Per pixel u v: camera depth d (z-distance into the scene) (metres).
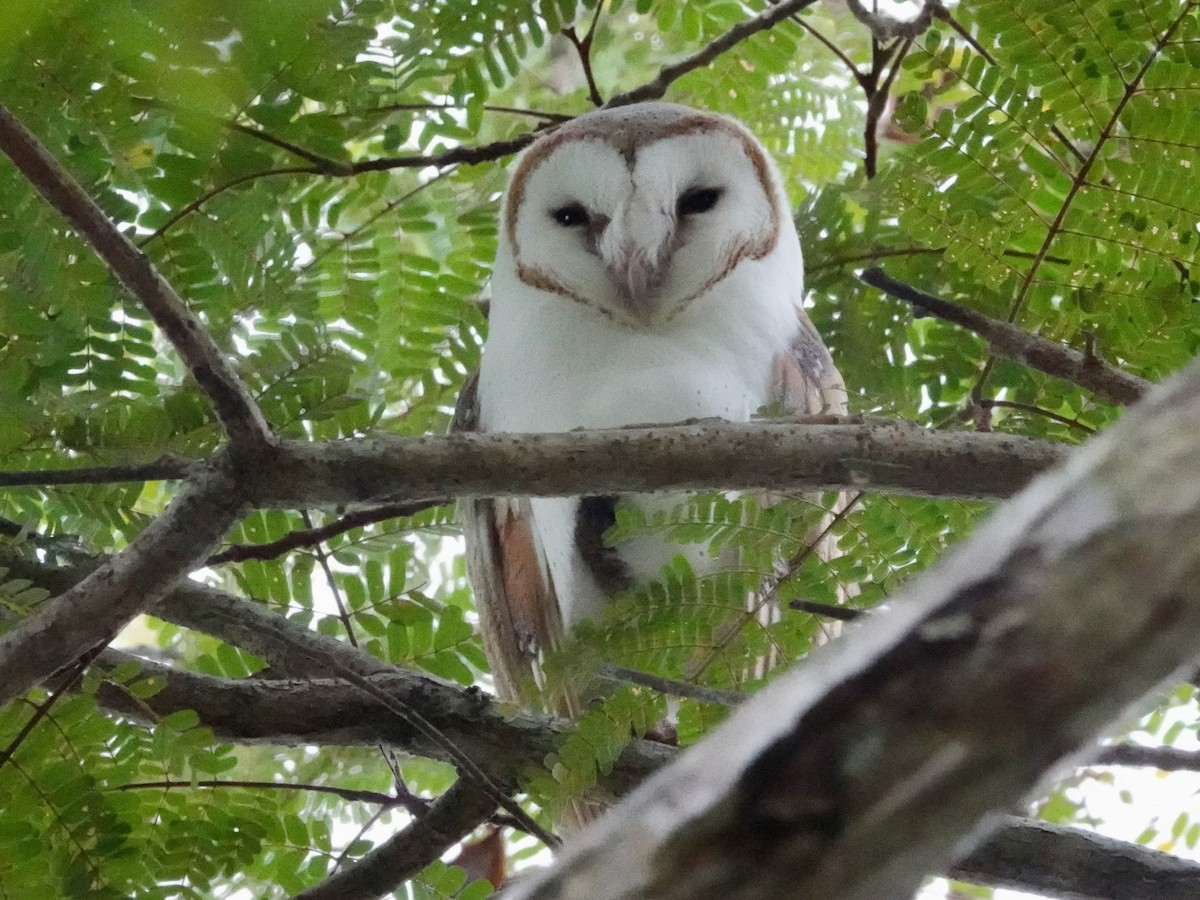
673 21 7.54
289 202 6.31
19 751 5.33
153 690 5.44
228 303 5.85
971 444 4.92
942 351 6.53
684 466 4.85
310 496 4.73
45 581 6.20
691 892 2.11
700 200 7.80
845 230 7.15
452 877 6.27
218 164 5.42
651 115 8.02
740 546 5.61
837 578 5.58
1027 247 6.08
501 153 6.76
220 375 4.55
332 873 6.31
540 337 7.66
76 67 4.66
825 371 7.43
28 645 4.75
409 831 6.36
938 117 5.87
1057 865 6.01
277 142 5.43
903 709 2.10
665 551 7.18
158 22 3.41
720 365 7.55
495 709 6.59
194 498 4.72
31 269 5.55
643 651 5.55
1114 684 2.03
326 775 7.98
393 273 7.07
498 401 7.73
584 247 7.71
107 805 5.43
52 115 5.03
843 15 8.68
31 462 5.87
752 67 8.09
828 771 2.11
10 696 4.78
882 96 6.97
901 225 6.26
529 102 8.94
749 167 7.96
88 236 4.31
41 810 5.36
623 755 6.41
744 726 2.20
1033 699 2.05
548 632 7.80
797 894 2.11
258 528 6.70
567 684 5.77
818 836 2.10
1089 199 5.82
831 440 4.92
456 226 7.49
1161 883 5.97
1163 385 2.17
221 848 5.83
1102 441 2.13
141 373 5.89
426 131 6.57
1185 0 5.58
